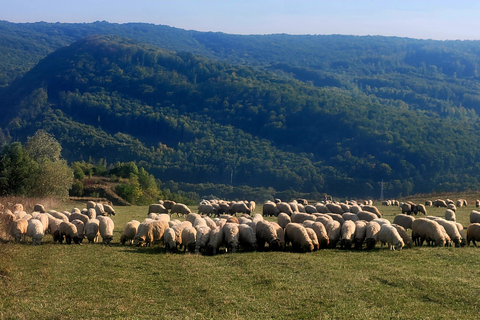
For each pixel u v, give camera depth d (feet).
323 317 46.37
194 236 77.36
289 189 491.31
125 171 344.69
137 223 87.10
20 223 84.23
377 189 462.60
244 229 80.07
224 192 473.26
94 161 595.06
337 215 102.01
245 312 48.16
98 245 81.61
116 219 136.67
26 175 190.39
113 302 50.98
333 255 72.49
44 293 53.52
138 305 50.19
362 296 52.29
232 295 52.75
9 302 50.31
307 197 445.78
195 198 433.07
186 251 77.46
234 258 70.49
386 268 63.26
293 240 78.23
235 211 146.00
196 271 62.69
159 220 85.56
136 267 65.26
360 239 79.36
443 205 187.62
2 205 132.46
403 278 57.98
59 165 205.77
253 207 166.40
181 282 57.82
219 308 49.16
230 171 541.34
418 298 51.72
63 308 49.01
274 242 77.82
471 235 83.61
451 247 79.10
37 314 47.34
